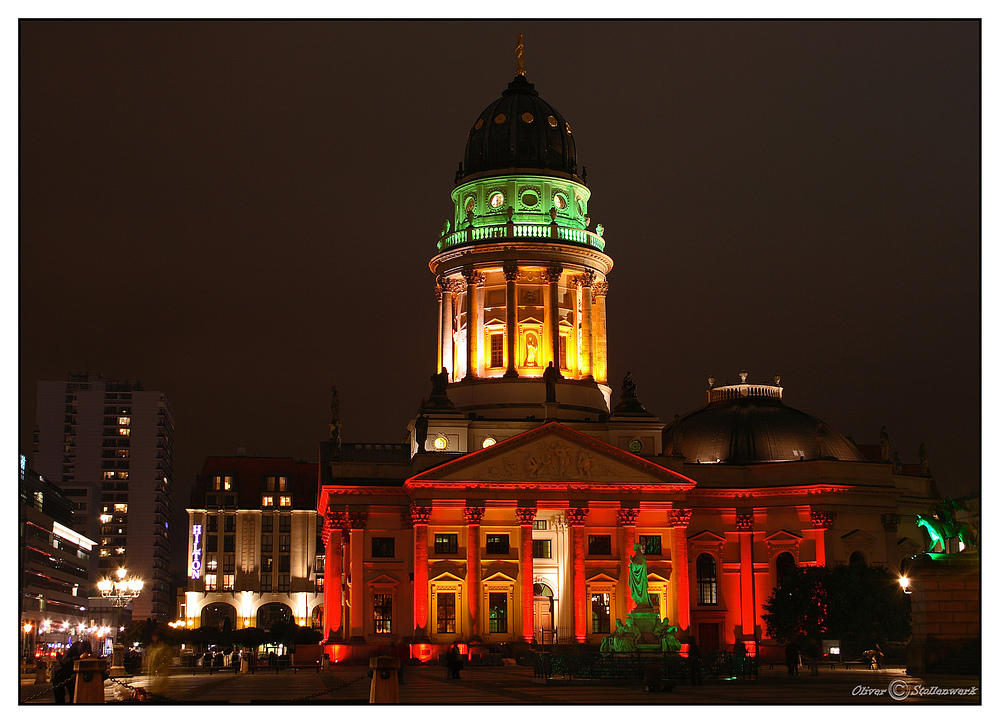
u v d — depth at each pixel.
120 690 70.00
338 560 127.31
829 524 127.56
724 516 131.12
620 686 72.94
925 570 73.25
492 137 146.88
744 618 128.62
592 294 146.25
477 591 120.56
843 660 111.25
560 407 137.25
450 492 121.06
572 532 122.25
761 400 142.38
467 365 142.00
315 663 123.88
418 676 92.81
